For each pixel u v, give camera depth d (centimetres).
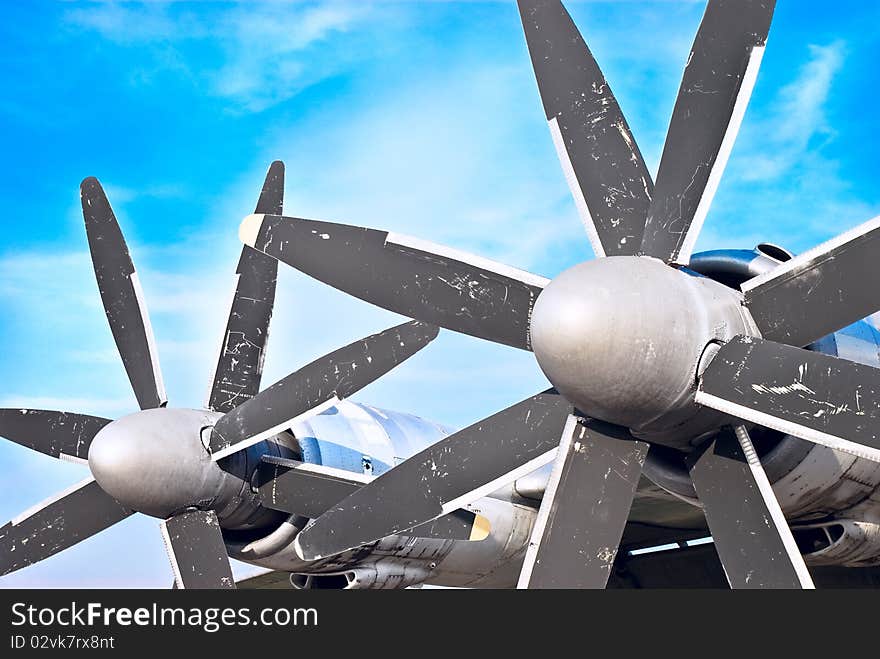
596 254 677
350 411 979
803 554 817
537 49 721
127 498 828
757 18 651
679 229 643
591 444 623
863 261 601
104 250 936
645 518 1076
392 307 718
